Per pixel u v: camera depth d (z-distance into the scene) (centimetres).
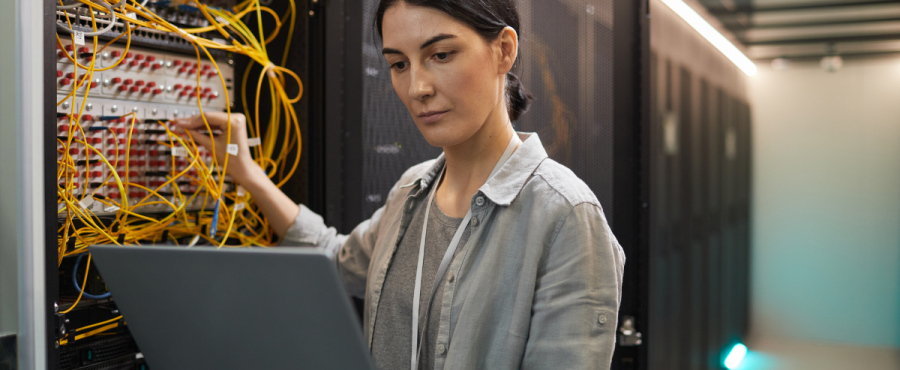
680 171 167
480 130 78
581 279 69
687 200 174
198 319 56
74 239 94
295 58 136
